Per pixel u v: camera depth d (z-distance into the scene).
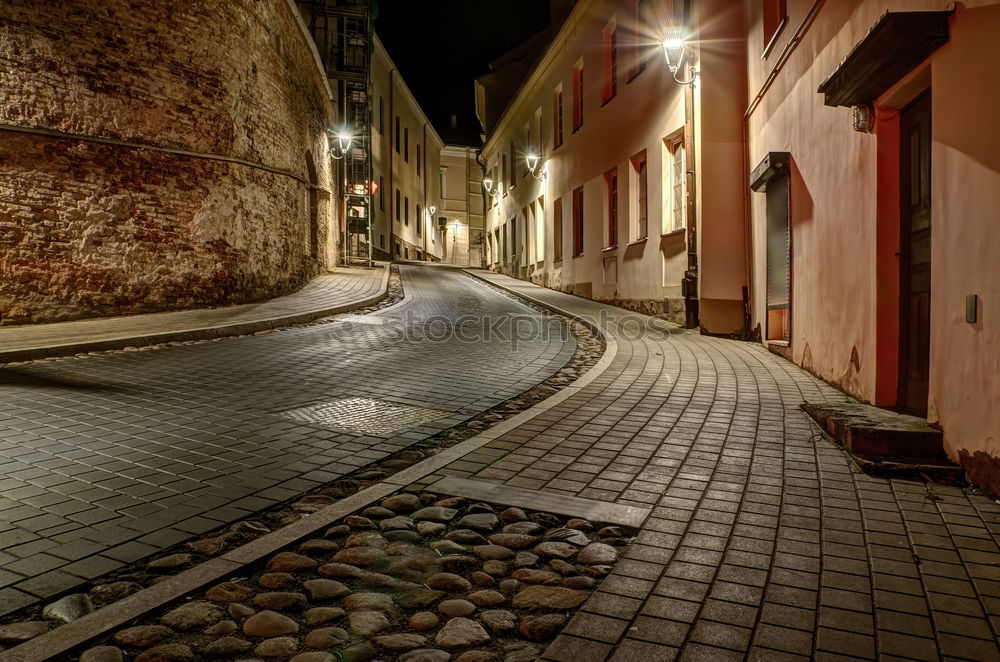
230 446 4.72
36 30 11.37
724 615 2.48
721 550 3.07
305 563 2.93
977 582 2.75
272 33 16.00
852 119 6.00
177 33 13.16
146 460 4.32
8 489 3.72
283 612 2.51
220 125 13.98
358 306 15.27
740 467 4.33
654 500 3.74
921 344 5.02
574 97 19.84
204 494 3.76
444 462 4.41
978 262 3.78
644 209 14.97
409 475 4.14
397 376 7.67
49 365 7.70
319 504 3.70
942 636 2.33
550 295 19.61
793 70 7.96
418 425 5.49
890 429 4.41
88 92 11.98
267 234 15.64
